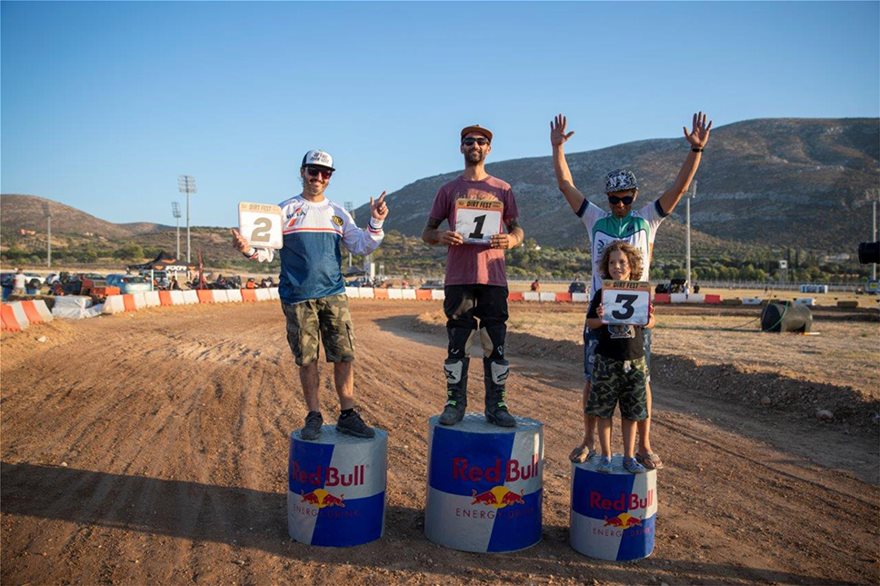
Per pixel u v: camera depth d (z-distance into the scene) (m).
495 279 6.00
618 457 5.96
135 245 155.38
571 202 6.53
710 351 17.92
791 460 8.48
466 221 5.89
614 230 6.14
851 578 5.24
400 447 8.94
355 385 13.74
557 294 56.38
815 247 176.12
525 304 51.22
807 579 5.21
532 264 134.25
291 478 5.82
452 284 6.04
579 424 10.46
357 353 19.27
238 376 14.53
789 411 11.27
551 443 9.30
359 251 6.34
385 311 42.16
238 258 161.38
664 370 15.23
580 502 5.59
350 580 5.02
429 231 6.25
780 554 5.66
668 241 180.88
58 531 6.01
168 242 192.50
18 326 20.55
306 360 6.04
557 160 6.55
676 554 5.62
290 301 6.08
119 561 5.38
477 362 17.00
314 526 5.65
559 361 18.22
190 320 30.69
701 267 120.56
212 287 54.62
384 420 10.54
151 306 36.81
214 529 6.04
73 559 5.43
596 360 5.75
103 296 34.44
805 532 6.15
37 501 6.75
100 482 7.35
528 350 20.31
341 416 6.07
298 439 5.75
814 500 7.03
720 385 13.26
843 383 11.82
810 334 24.80
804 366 14.68
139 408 11.13
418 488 7.28
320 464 5.63
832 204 199.38
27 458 8.22
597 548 5.49
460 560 5.40
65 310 30.16
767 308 25.69
